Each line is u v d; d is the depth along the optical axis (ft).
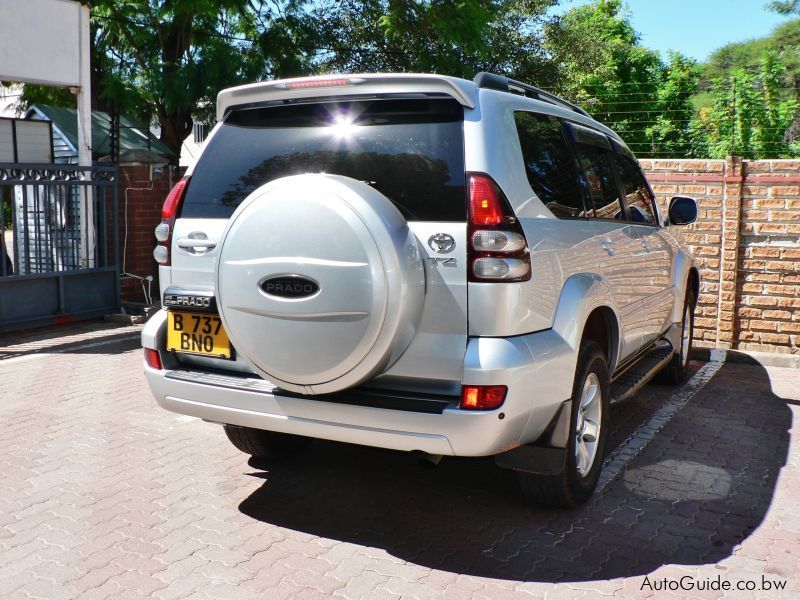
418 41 54.03
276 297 10.35
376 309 9.93
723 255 26.43
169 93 42.22
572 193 13.12
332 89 11.46
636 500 13.62
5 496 13.32
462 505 13.25
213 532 12.03
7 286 27.78
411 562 11.15
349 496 13.57
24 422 17.52
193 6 41.86
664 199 27.07
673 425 18.35
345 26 58.34
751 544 11.91
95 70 51.75
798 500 13.73
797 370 24.73
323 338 10.21
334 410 10.74
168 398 12.19
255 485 14.01
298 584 10.46
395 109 11.29
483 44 52.29
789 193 25.70
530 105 12.57
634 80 112.37
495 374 10.12
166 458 15.33
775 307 26.22
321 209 10.11
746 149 57.06
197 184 12.54
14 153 37.68
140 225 34.86
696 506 13.39
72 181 29.81
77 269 30.09
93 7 44.80
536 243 11.09
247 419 11.51
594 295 12.69
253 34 49.52
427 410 10.27
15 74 29.32
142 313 31.55
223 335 11.94
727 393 21.58
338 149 11.53
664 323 19.42
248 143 12.37
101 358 24.43
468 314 10.32
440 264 10.39
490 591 10.34
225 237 10.75
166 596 10.10
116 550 11.37
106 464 14.93
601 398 13.33
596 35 98.94
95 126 45.70
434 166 10.72
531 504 13.29
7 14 28.89
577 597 10.21
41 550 11.34
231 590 10.28
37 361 23.89
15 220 29.68
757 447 16.74
